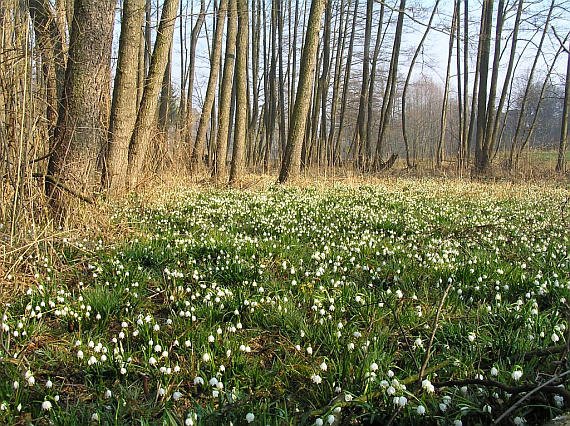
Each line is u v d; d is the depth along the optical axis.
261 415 3.02
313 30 16.62
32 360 3.92
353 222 9.63
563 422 2.68
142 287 5.50
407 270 6.12
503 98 26.45
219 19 18.19
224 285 5.71
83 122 7.76
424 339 4.25
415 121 58.88
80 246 6.75
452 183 19.44
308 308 5.02
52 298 4.99
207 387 3.49
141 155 12.16
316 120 25.20
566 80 26.06
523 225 9.49
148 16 18.09
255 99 29.95
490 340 4.02
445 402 3.06
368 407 3.06
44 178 7.41
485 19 25.95
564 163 25.78
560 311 4.68
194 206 11.14
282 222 9.33
